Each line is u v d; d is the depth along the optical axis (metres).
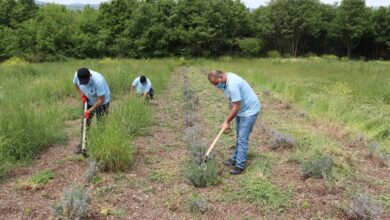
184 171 6.04
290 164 6.59
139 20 47.78
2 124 6.86
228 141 7.95
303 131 8.61
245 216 4.88
